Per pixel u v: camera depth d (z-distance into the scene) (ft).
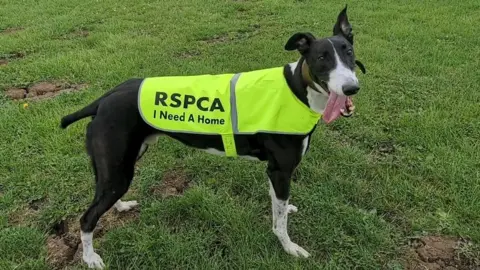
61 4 11.47
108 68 7.14
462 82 6.33
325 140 5.13
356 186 4.38
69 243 3.93
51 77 7.02
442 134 5.11
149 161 4.91
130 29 9.32
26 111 5.85
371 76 6.61
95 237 3.98
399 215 4.09
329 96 3.18
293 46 3.33
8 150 5.10
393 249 3.72
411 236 3.84
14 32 9.46
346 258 3.63
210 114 3.46
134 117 3.41
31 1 11.91
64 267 3.69
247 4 10.73
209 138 3.52
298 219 4.06
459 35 8.13
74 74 7.03
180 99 3.50
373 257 3.65
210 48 8.02
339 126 5.41
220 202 4.21
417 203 4.18
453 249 3.69
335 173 4.62
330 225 3.92
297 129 3.32
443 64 6.97
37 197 4.42
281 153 3.39
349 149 4.95
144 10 10.68
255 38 8.45
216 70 6.91
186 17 9.98
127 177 3.48
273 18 9.68
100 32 9.10
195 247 3.74
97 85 6.63
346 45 3.24
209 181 4.55
